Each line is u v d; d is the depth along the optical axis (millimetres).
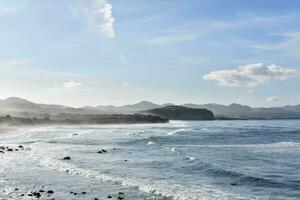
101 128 126562
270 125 165375
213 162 41625
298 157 46406
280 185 29047
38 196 24844
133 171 34469
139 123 193875
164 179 30703
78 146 57906
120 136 81750
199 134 90500
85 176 31938
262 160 43531
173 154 48031
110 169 35500
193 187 27516
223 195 24891
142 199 24125
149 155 46875
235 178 31359
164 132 100875
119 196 24859
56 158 42625
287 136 86312
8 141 68062
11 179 30750
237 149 55781
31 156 44250
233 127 138750
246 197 24688
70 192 26000
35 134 88750
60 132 97562
